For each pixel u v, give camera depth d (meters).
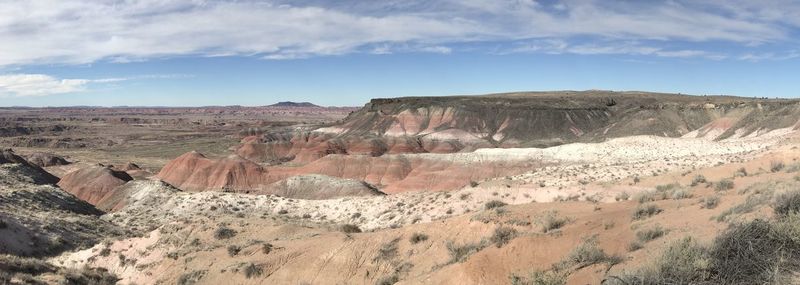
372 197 59.44
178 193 78.12
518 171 99.25
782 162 35.94
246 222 41.78
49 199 61.81
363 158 120.44
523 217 23.58
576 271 15.70
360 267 25.80
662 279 11.98
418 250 24.73
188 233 38.81
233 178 110.12
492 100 198.62
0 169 79.94
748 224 12.67
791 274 11.06
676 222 17.38
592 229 19.28
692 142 92.31
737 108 150.50
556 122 182.75
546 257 17.75
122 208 75.06
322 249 28.77
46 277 30.38
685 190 25.19
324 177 92.31
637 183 43.22
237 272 29.84
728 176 35.81
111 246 39.41
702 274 11.82
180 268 33.50
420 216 47.19
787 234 11.99
